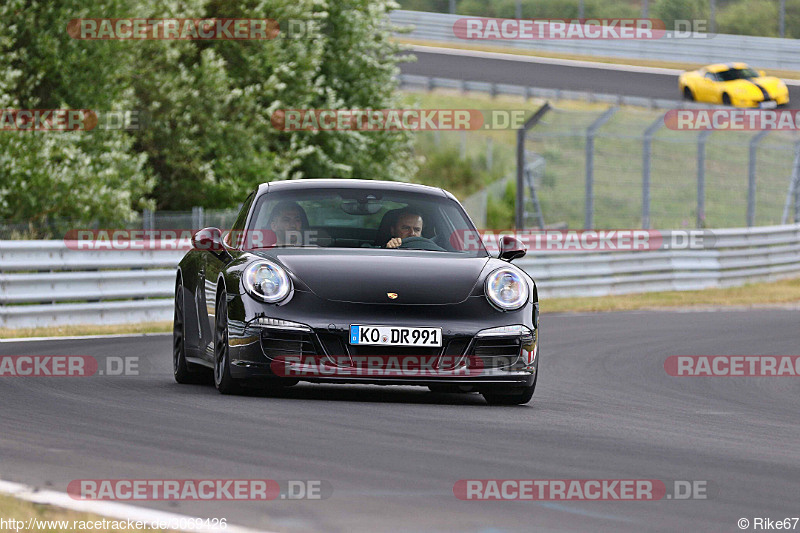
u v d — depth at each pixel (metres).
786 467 18.62
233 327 25.03
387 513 14.18
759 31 162.75
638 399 29.22
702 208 90.88
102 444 18.83
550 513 14.45
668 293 75.75
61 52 73.44
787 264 89.19
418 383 24.67
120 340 42.06
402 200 28.94
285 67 90.31
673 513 14.69
